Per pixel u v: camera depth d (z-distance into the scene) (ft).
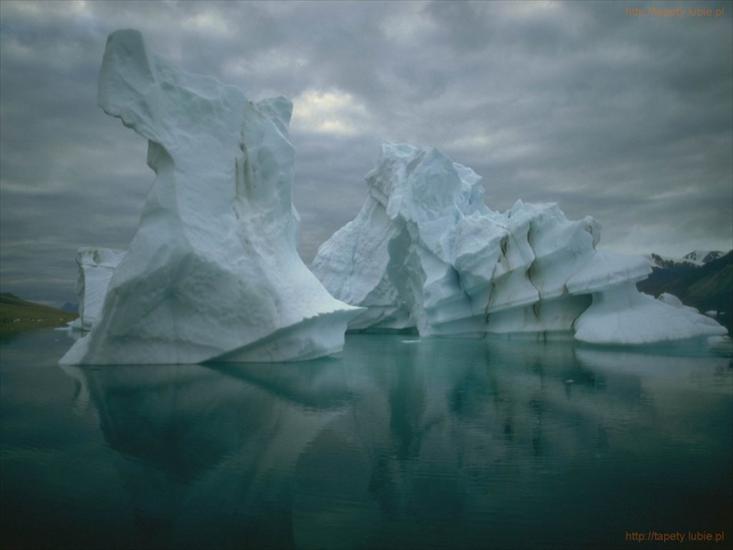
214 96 62.90
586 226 95.30
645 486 24.35
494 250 95.66
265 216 65.36
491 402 41.27
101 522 20.94
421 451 29.43
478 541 19.63
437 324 103.60
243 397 42.93
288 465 27.32
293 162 68.49
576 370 56.39
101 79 57.26
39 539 19.52
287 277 63.57
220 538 19.79
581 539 19.70
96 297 120.88
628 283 83.35
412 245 110.11
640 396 42.63
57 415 36.45
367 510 22.21
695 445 29.99
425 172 110.52
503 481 25.11
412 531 20.38
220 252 59.11
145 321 58.39
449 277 102.22
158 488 24.26
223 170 61.87
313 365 61.52
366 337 110.11
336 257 137.18
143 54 57.67
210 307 59.82
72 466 26.84
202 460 27.91
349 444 30.78
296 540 19.70
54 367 56.75
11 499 22.94
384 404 40.75
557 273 91.76
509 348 80.79
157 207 57.36
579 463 27.37
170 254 55.93
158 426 34.14
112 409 38.27
